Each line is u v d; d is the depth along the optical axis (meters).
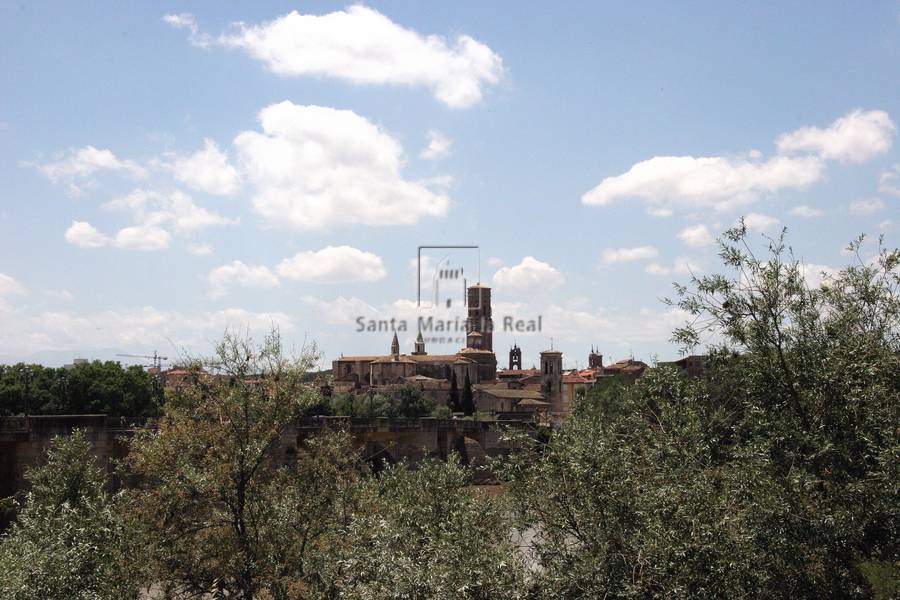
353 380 199.75
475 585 16.67
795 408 19.00
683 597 16.08
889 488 16.92
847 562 17.22
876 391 18.36
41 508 27.14
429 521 21.73
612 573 16.83
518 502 19.50
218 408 27.58
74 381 91.25
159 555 25.97
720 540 16.67
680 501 17.44
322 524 27.58
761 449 18.12
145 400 94.31
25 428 46.44
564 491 18.23
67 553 22.86
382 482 29.58
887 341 19.11
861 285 19.55
